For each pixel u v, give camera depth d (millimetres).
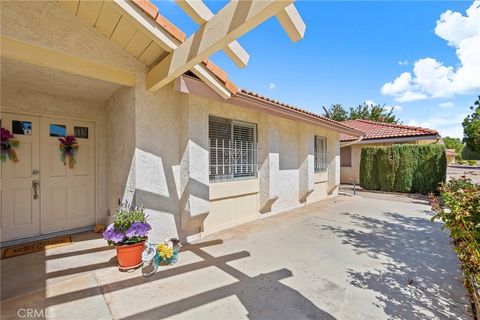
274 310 2582
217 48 2705
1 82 3973
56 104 4746
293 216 7082
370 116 31594
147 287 3029
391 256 4098
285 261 3883
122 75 3852
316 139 9844
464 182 3682
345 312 2545
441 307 2627
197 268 3609
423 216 7059
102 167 5359
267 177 6465
